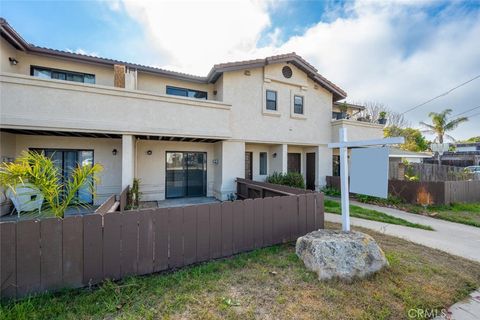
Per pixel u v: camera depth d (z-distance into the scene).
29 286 3.30
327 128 15.20
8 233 3.20
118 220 3.85
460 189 10.98
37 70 9.82
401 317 2.96
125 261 3.91
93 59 10.19
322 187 14.89
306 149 15.99
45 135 9.56
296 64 13.73
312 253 4.17
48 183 4.17
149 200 11.77
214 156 13.28
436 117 28.92
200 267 4.28
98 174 10.51
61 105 7.79
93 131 8.27
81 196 10.27
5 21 7.66
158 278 3.88
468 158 26.89
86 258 3.64
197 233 4.57
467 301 3.40
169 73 11.64
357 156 4.87
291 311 3.03
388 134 37.81
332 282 3.73
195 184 13.03
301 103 14.29
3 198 8.07
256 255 4.87
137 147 11.63
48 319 2.82
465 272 4.30
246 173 14.05
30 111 7.38
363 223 7.82
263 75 12.91
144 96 9.16
